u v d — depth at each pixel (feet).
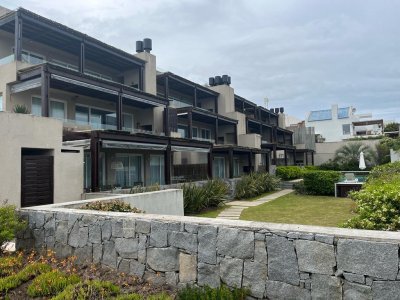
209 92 97.71
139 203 28.19
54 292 13.57
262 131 133.80
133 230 14.79
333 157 143.54
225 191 56.13
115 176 58.44
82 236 16.58
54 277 14.49
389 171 46.98
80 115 59.98
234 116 101.45
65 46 59.16
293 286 10.82
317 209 46.85
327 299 10.19
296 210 46.55
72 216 17.08
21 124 33.30
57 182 36.47
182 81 84.48
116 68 73.36
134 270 14.64
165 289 13.41
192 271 13.00
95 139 44.04
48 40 56.18
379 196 17.57
